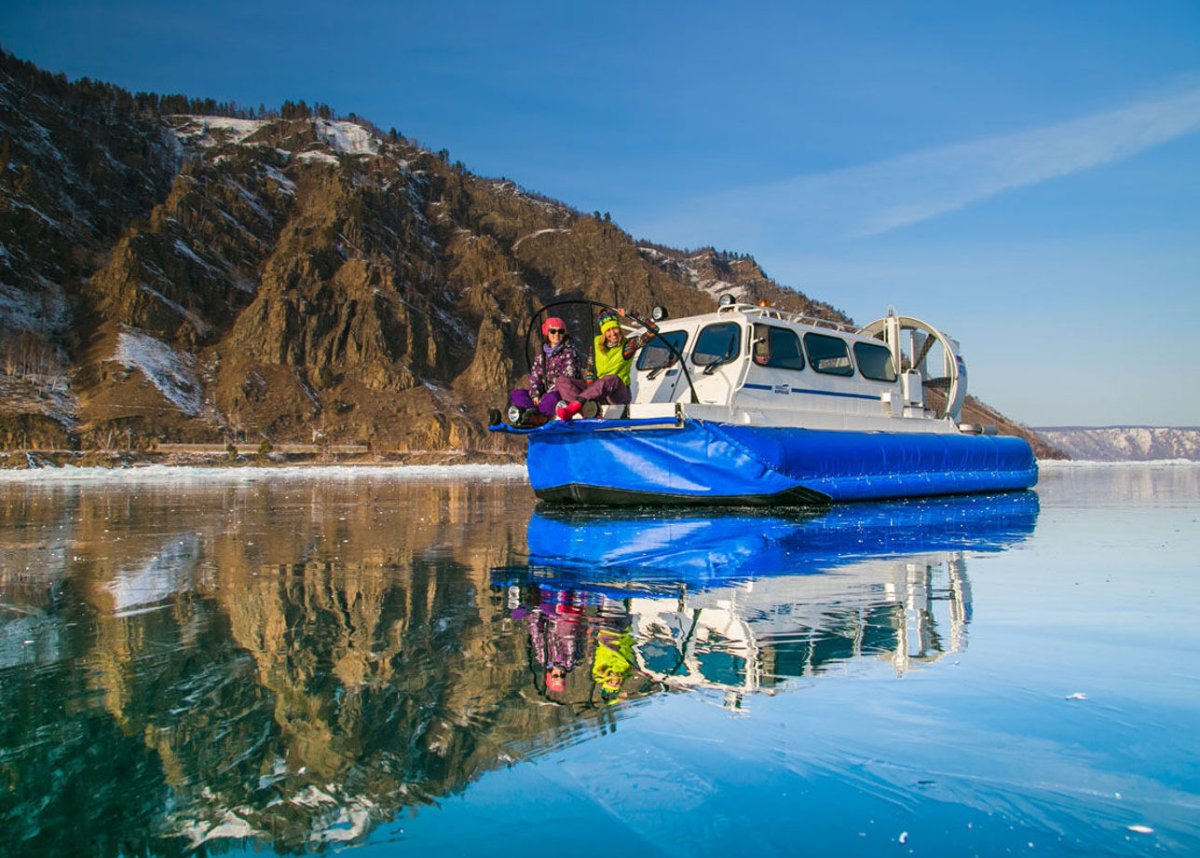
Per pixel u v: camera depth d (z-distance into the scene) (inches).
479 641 86.0
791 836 41.8
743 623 95.2
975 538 194.4
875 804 45.5
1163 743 55.3
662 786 47.9
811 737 56.1
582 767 50.8
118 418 2502.5
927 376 422.3
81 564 150.5
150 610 104.0
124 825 43.0
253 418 2797.7
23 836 41.6
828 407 342.0
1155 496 372.2
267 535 207.3
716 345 313.7
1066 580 127.4
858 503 315.3
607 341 287.9
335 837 41.5
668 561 153.3
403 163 5383.9
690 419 277.9
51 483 631.8
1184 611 102.7
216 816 44.1
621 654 80.1
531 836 41.9
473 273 4318.4
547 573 137.8
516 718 60.1
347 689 67.7
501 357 3420.3
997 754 53.2
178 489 519.2
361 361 3166.8
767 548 174.4
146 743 55.1
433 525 236.1
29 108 4037.9
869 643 85.3
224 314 3361.2
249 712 62.1
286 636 88.7
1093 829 42.4
